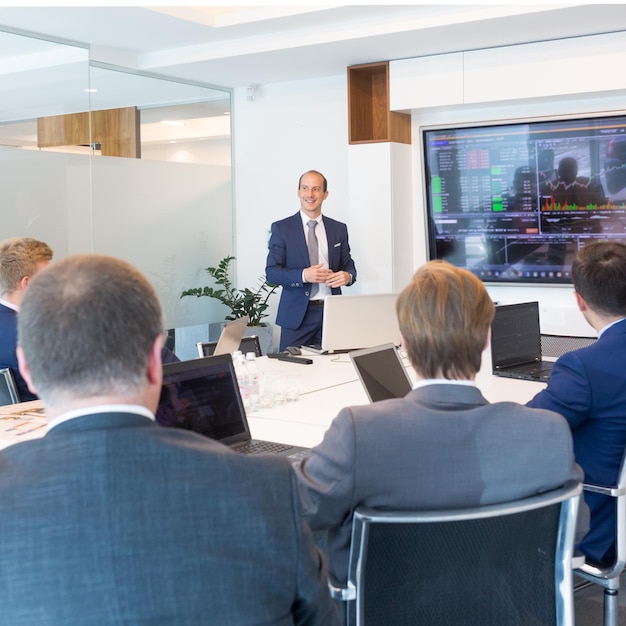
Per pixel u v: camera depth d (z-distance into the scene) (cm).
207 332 720
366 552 138
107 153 612
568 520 151
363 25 528
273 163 698
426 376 156
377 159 607
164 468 93
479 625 147
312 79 666
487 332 157
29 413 294
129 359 96
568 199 563
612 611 226
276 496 97
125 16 507
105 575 88
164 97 660
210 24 541
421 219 632
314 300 538
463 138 596
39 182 559
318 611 99
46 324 95
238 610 91
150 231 655
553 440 149
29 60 543
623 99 539
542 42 536
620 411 229
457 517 133
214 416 231
